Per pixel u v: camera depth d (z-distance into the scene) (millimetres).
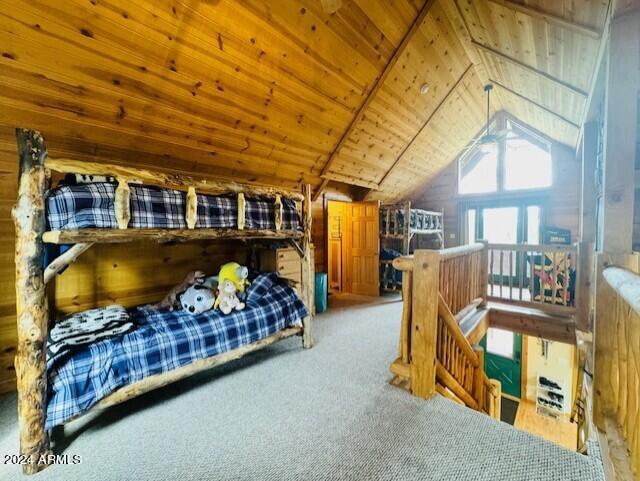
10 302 2348
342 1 2535
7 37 1684
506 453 1586
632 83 1803
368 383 2363
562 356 5590
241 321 2494
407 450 1619
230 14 2176
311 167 4301
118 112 2324
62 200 1602
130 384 1875
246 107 2887
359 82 3395
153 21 1971
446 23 3330
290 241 3221
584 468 1464
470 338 3127
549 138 5941
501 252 4242
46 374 1578
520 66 3471
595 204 3520
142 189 1938
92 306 2789
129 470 1507
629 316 1327
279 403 2088
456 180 7105
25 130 1517
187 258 3494
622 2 1754
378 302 5289
